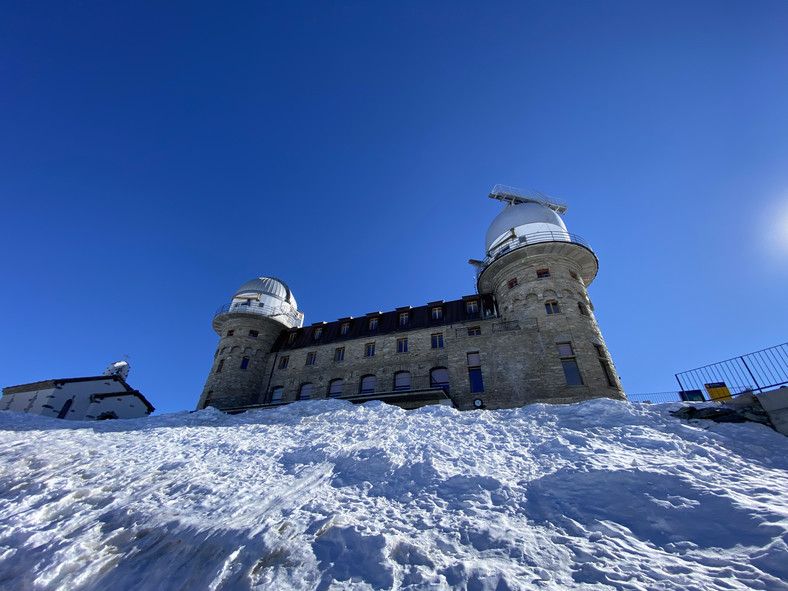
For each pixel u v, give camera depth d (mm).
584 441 9812
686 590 4406
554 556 5293
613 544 5508
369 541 5863
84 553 6406
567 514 6449
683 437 9734
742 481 6980
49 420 18438
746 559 4836
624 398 20828
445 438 11242
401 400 21438
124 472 10188
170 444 13125
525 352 22047
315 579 5203
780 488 6590
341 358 29062
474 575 4902
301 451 11133
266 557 5762
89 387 28953
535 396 20438
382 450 10117
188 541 6445
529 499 7105
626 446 9336
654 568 4879
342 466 9609
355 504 7434
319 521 6754
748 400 10438
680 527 5742
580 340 21734
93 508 8125
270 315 32625
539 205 28750
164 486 9086
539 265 25016
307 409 19641
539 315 23219
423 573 5070
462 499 7297
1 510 8164
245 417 19469
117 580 5723
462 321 26875
